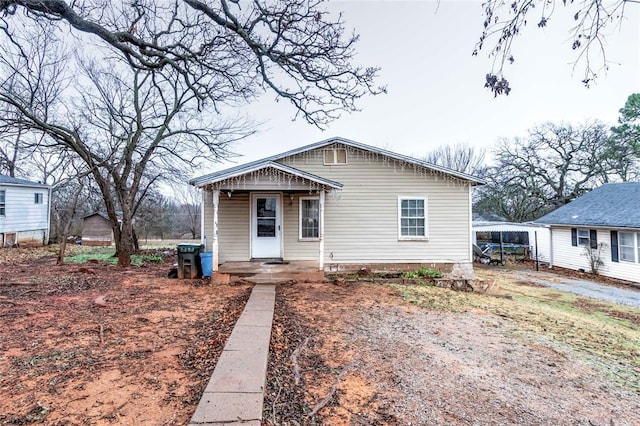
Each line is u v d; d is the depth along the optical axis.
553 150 21.69
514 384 3.56
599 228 14.62
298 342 4.37
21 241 15.88
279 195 9.90
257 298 6.45
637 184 16.14
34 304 5.74
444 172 9.92
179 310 5.66
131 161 11.70
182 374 3.31
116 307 5.70
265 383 3.20
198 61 5.60
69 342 4.06
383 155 9.94
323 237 8.91
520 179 22.69
